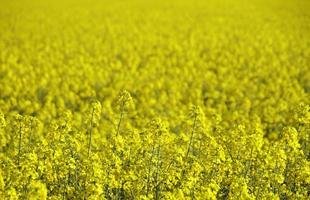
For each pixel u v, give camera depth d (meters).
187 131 15.13
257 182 12.45
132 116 22.67
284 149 13.89
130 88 28.67
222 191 12.59
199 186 11.48
